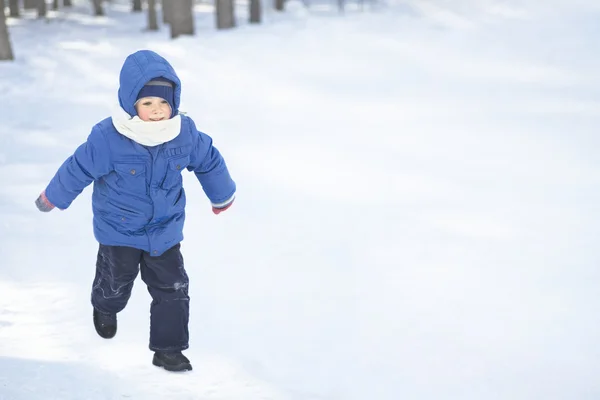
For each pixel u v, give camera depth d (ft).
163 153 11.83
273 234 23.38
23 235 22.20
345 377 13.80
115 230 12.12
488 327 16.37
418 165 33.68
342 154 35.70
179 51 70.59
